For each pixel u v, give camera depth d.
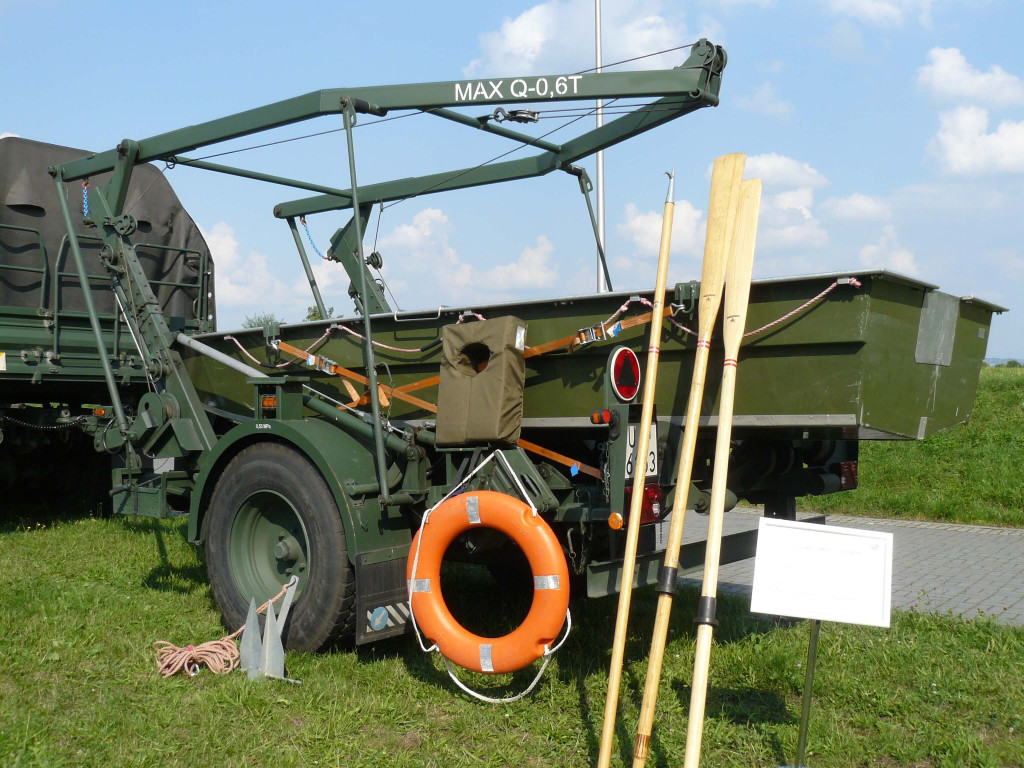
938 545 9.23
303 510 5.06
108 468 10.06
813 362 4.17
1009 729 4.16
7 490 9.70
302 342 6.04
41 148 9.18
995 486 11.38
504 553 5.29
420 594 4.59
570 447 5.32
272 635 4.72
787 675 4.71
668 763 3.77
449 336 4.92
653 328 4.01
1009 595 6.93
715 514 3.39
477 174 7.26
